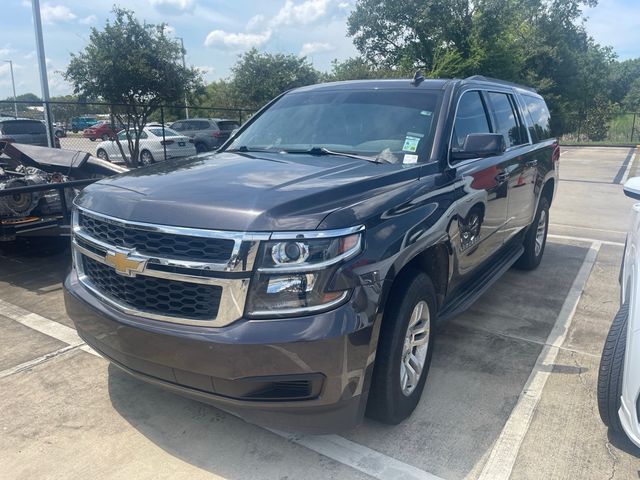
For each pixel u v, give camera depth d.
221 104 37.62
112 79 20.53
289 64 38.09
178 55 22.06
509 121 5.21
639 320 2.64
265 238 2.46
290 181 2.94
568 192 12.98
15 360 3.93
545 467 2.83
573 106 41.72
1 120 17.20
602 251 7.39
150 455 2.90
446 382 3.69
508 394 3.54
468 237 3.83
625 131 38.06
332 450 2.95
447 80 4.34
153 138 19.77
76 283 3.18
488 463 2.86
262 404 2.51
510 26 31.36
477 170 4.02
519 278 6.09
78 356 3.99
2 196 5.61
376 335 2.66
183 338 2.53
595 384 3.69
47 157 6.98
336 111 4.20
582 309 5.14
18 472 2.77
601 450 2.98
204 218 2.55
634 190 3.44
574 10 41.41
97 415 3.25
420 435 3.08
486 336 4.47
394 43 31.45
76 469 2.79
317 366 2.46
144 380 2.83
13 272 6.02
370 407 2.97
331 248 2.49
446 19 28.81
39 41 14.37
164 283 2.64
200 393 2.61
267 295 2.46
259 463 2.84
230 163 3.52
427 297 3.21
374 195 2.92
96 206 2.98
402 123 3.89
